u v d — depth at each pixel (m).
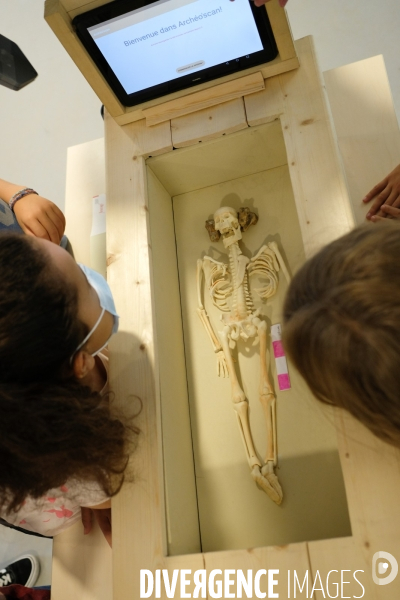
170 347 0.96
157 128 0.98
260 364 0.98
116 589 0.73
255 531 0.92
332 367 0.50
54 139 2.01
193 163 1.02
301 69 0.92
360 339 0.47
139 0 0.81
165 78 0.93
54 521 0.86
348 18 1.74
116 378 0.83
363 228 0.55
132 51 0.88
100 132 1.96
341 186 0.83
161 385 0.87
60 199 1.92
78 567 0.93
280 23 0.82
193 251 1.10
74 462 0.63
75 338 0.62
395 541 0.65
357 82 1.08
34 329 0.56
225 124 0.93
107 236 0.94
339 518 0.88
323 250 0.55
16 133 2.06
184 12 0.82
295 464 0.93
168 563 0.72
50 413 0.60
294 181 0.86
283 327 0.56
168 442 0.86
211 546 0.92
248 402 0.99
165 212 1.08
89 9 0.82
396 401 0.48
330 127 0.87
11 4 2.16
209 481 0.96
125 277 0.90
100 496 0.78
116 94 0.95
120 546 0.75
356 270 0.50
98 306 0.71
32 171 1.99
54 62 2.09
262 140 0.97
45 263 0.59
